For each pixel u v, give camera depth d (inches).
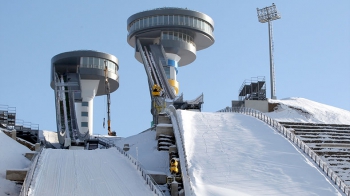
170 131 1959.9
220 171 1457.9
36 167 1491.1
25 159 1788.9
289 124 2055.9
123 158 1654.8
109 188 1311.5
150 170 1589.6
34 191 1266.0
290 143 1646.2
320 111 2299.5
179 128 1828.2
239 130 1807.3
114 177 1418.6
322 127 2043.6
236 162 1518.2
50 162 1574.8
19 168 1660.9
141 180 1396.4
